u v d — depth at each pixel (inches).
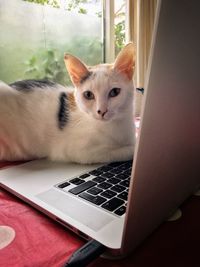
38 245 14.7
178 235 15.5
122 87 30.1
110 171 24.6
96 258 13.4
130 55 29.9
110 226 15.2
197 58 10.9
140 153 10.0
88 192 19.5
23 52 49.3
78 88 31.2
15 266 13.1
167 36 8.7
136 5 59.1
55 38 53.9
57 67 55.3
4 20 45.6
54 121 31.9
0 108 31.0
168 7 8.2
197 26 10.0
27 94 33.1
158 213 14.7
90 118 30.9
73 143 30.1
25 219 17.4
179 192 16.8
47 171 25.0
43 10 50.8
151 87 9.0
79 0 56.6
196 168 18.2
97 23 61.0
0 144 30.2
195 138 15.2
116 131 30.7
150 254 14.0
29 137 31.5
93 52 61.7
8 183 21.7
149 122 9.7
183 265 13.3
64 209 17.2
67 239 15.3
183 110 11.8
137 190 11.0
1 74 46.9
